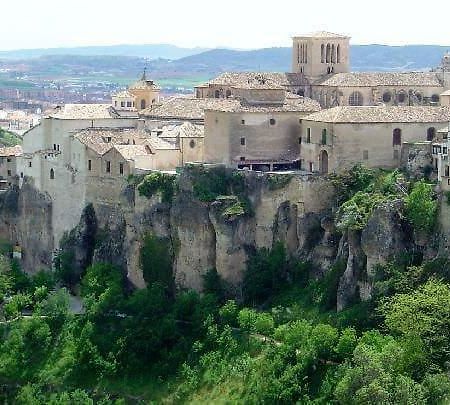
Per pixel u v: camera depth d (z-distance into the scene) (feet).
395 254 623.77
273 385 593.42
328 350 593.42
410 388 510.17
